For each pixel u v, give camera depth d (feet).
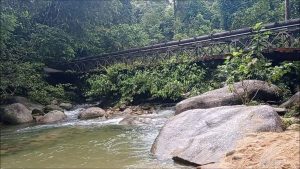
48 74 75.56
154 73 58.54
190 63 54.70
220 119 24.73
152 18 123.95
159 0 147.95
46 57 77.77
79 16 85.05
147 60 65.05
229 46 50.90
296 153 16.70
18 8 77.77
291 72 43.50
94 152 27.68
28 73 65.77
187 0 126.21
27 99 61.46
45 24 85.97
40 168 24.18
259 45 40.40
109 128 38.75
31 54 73.92
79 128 40.55
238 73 37.22
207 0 134.41
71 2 84.43
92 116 50.06
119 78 63.21
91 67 77.15
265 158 17.40
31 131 40.91
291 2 80.07
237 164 18.04
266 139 20.02
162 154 24.21
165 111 48.01
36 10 83.92
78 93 74.74
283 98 38.34
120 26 93.86
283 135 20.16
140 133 34.27
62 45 78.38
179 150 23.48
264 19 83.76
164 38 118.11
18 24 72.33
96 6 85.87
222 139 22.07
